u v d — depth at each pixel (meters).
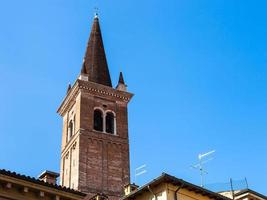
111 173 79.44
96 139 81.44
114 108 86.62
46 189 27.06
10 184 26.06
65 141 86.44
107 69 95.00
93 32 100.38
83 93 84.62
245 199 38.72
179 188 33.06
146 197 33.91
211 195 34.38
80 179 76.38
